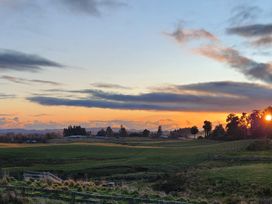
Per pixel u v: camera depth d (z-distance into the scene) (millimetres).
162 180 72500
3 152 146750
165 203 28547
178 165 99938
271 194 53156
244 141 161125
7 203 27094
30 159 127438
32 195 30266
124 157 134750
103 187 38906
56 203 28109
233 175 65812
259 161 90562
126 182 73875
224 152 120250
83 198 30719
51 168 101375
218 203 40531
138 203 28625
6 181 36531
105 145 197375
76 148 174750
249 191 55562
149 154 143000
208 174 69250
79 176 87438
